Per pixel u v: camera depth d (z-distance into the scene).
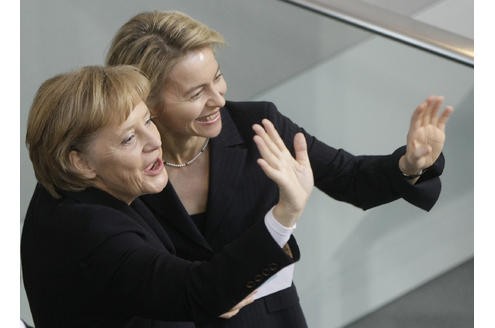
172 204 6.65
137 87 5.87
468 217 7.89
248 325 6.91
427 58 7.65
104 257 5.70
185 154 6.74
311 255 8.34
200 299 5.48
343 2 7.92
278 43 8.15
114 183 5.99
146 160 5.95
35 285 6.03
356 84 7.91
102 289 5.74
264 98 8.32
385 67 7.79
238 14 8.31
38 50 9.20
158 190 6.04
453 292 8.05
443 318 8.11
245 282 5.46
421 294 8.18
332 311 8.39
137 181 5.96
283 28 8.11
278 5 8.10
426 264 8.10
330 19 7.90
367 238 8.22
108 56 6.46
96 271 5.72
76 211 5.83
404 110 7.80
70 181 5.94
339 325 8.41
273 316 7.02
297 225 8.34
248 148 6.85
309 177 5.59
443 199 7.94
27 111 9.23
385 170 6.95
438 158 6.91
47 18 9.14
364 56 7.84
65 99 5.80
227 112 6.94
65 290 5.88
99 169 5.93
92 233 5.74
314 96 8.06
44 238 5.91
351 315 8.37
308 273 8.38
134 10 8.89
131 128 5.85
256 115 6.92
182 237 6.74
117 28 8.98
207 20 8.48
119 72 5.90
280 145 5.65
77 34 9.10
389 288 8.24
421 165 6.69
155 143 5.93
